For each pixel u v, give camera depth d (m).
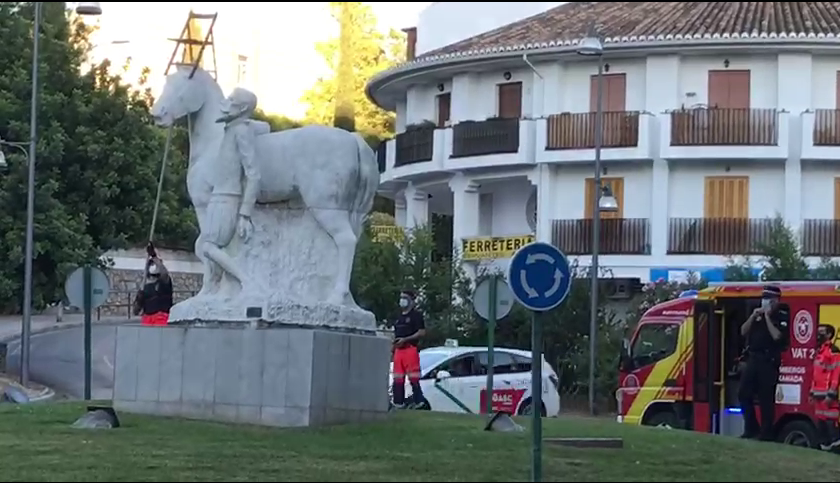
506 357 30.50
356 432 16.66
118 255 58.88
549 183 49.62
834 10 50.84
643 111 48.22
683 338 27.47
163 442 15.48
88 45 52.03
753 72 48.25
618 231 48.50
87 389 24.42
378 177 19.00
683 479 13.30
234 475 13.02
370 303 42.69
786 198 47.69
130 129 46.56
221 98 18.88
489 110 51.06
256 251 18.53
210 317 18.16
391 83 54.22
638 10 53.16
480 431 17.33
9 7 46.50
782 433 24.61
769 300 22.41
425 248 43.62
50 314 57.78
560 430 18.33
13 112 43.91
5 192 42.94
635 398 28.09
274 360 17.41
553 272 12.48
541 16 55.50
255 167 18.39
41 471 13.28
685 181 48.53
